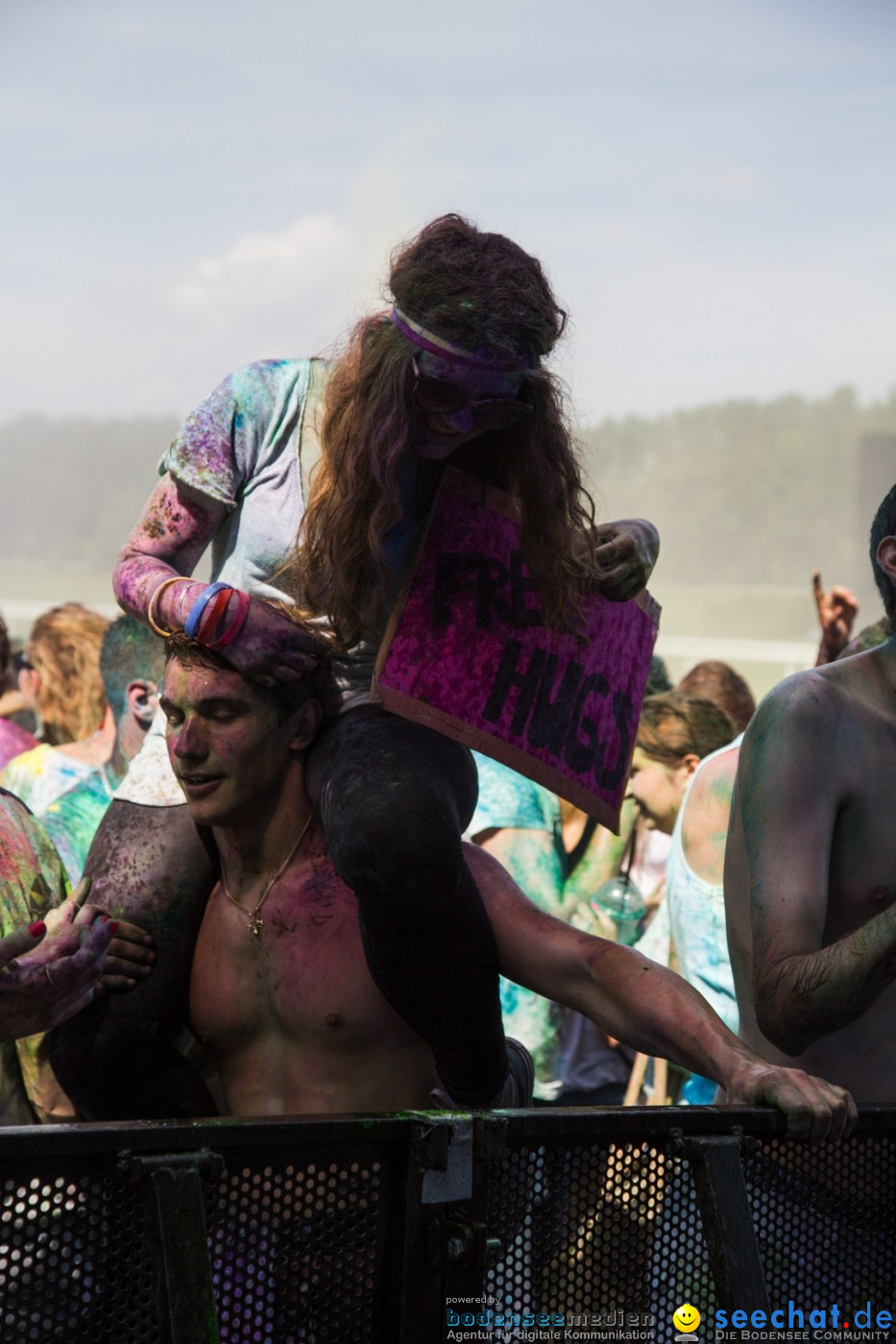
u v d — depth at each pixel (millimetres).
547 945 1673
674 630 19453
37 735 4891
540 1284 1273
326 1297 1202
